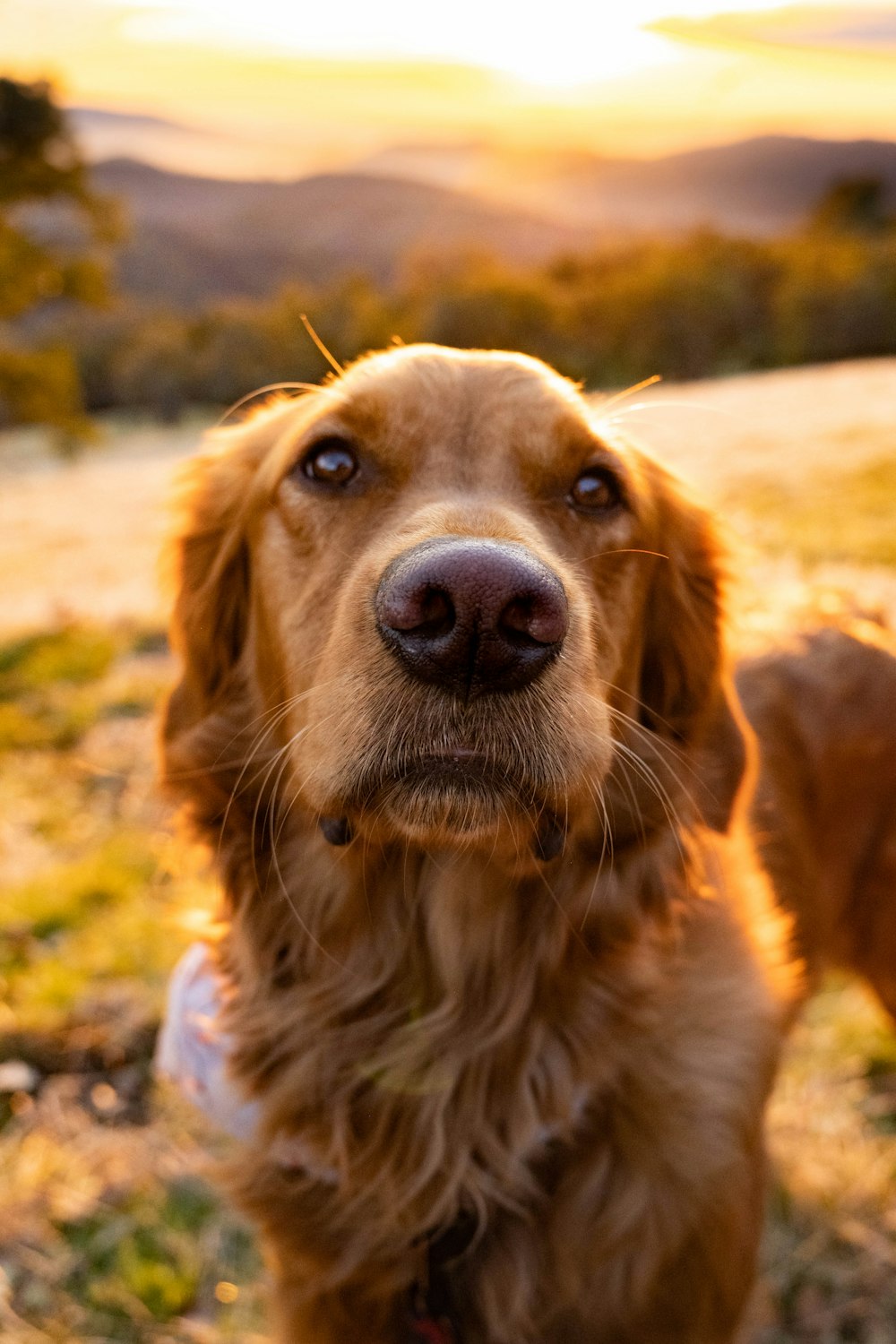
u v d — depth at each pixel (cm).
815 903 53
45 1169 59
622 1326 41
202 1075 46
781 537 169
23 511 426
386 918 42
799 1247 55
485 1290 41
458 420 40
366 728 34
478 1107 41
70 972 73
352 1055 42
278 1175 43
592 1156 41
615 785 41
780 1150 59
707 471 263
